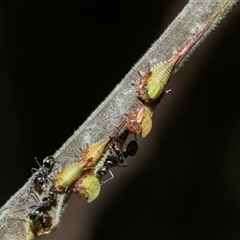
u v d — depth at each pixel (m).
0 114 0.18
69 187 0.16
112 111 0.16
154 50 0.16
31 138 0.18
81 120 0.19
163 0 0.19
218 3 0.16
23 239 0.16
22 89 0.18
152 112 0.16
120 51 0.19
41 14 0.18
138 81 0.16
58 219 0.16
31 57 0.18
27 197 0.16
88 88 0.19
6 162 0.18
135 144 0.16
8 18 0.18
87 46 0.18
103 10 0.19
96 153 0.16
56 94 0.18
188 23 0.16
